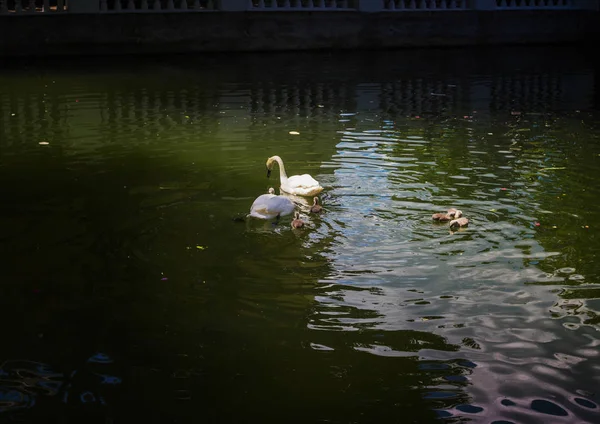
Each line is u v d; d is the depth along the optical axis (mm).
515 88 19125
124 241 7363
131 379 4875
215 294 6168
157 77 20016
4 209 8367
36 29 23328
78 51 24062
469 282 6422
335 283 6402
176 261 6852
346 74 21391
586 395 4691
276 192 9250
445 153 11367
